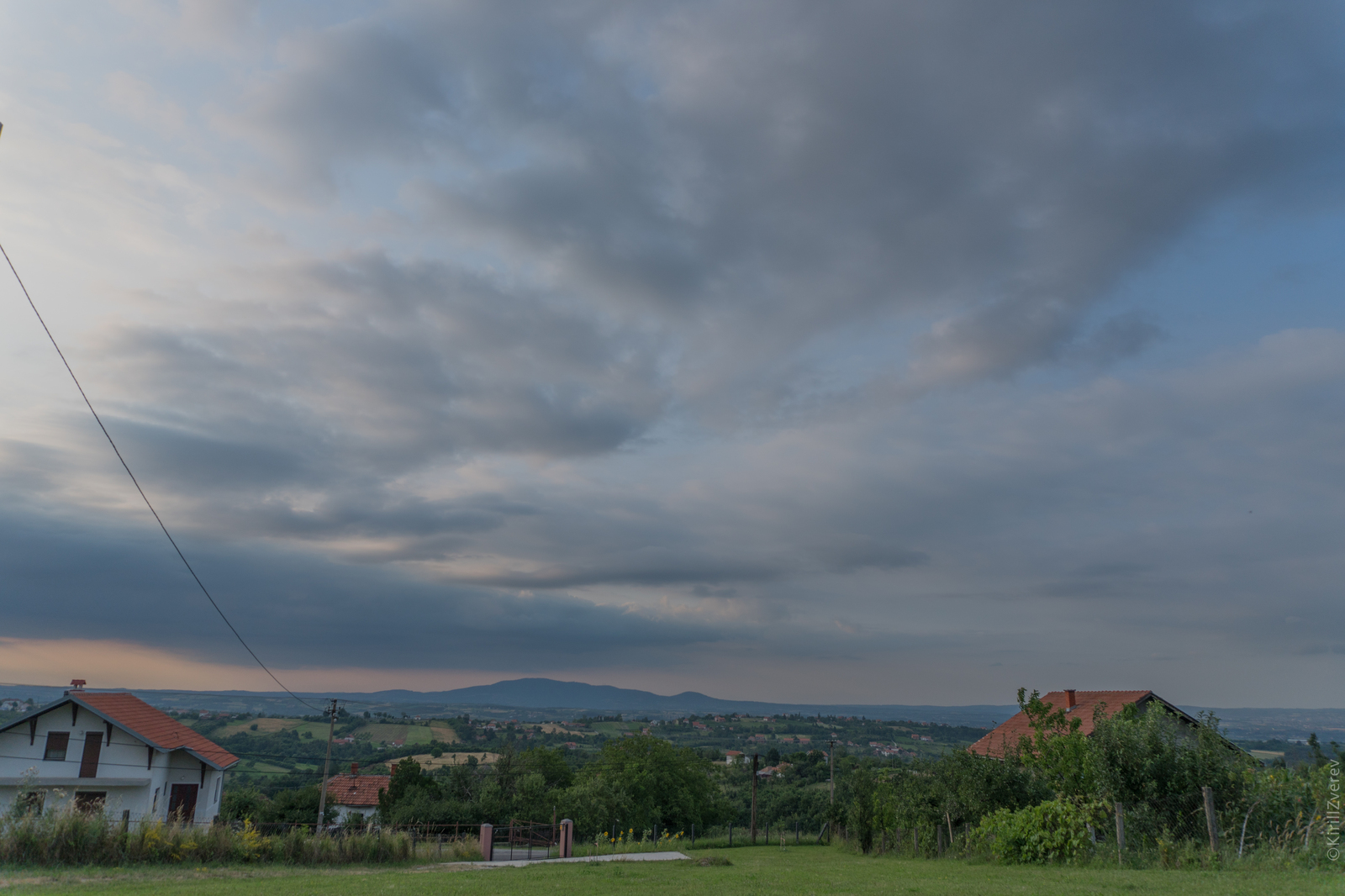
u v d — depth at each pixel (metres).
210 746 41.06
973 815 24.62
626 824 58.47
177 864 18.67
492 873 17.88
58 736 34.19
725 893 11.94
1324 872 12.20
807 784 86.50
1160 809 17.09
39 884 13.87
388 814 51.19
